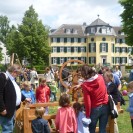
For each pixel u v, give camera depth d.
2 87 7.23
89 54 86.94
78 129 7.90
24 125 8.36
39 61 64.62
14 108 7.38
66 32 87.19
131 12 45.38
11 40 69.94
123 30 46.41
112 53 87.31
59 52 86.62
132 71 13.07
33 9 64.62
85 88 7.60
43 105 9.00
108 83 9.28
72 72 15.30
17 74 7.65
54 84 19.95
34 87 24.09
